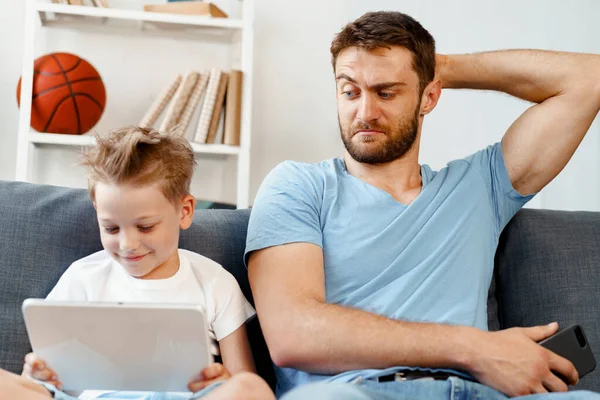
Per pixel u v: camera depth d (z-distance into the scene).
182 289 1.44
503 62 1.74
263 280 1.42
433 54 1.65
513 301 1.66
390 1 3.04
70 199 1.52
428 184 1.59
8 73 2.81
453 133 3.07
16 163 2.78
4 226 1.45
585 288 1.61
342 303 1.45
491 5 3.06
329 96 3.04
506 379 1.27
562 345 1.35
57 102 2.56
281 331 1.33
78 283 1.41
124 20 2.88
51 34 2.83
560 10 3.05
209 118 2.68
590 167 2.95
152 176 1.35
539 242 1.66
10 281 1.42
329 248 1.49
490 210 1.62
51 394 1.19
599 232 1.69
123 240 1.35
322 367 1.32
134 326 1.18
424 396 1.25
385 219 1.52
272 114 3.00
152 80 2.91
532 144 1.66
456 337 1.29
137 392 1.33
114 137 1.41
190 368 1.22
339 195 1.55
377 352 1.28
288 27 3.01
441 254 1.50
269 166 2.99
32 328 1.18
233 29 2.94
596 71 1.67
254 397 1.08
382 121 1.56
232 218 1.64
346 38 1.58
